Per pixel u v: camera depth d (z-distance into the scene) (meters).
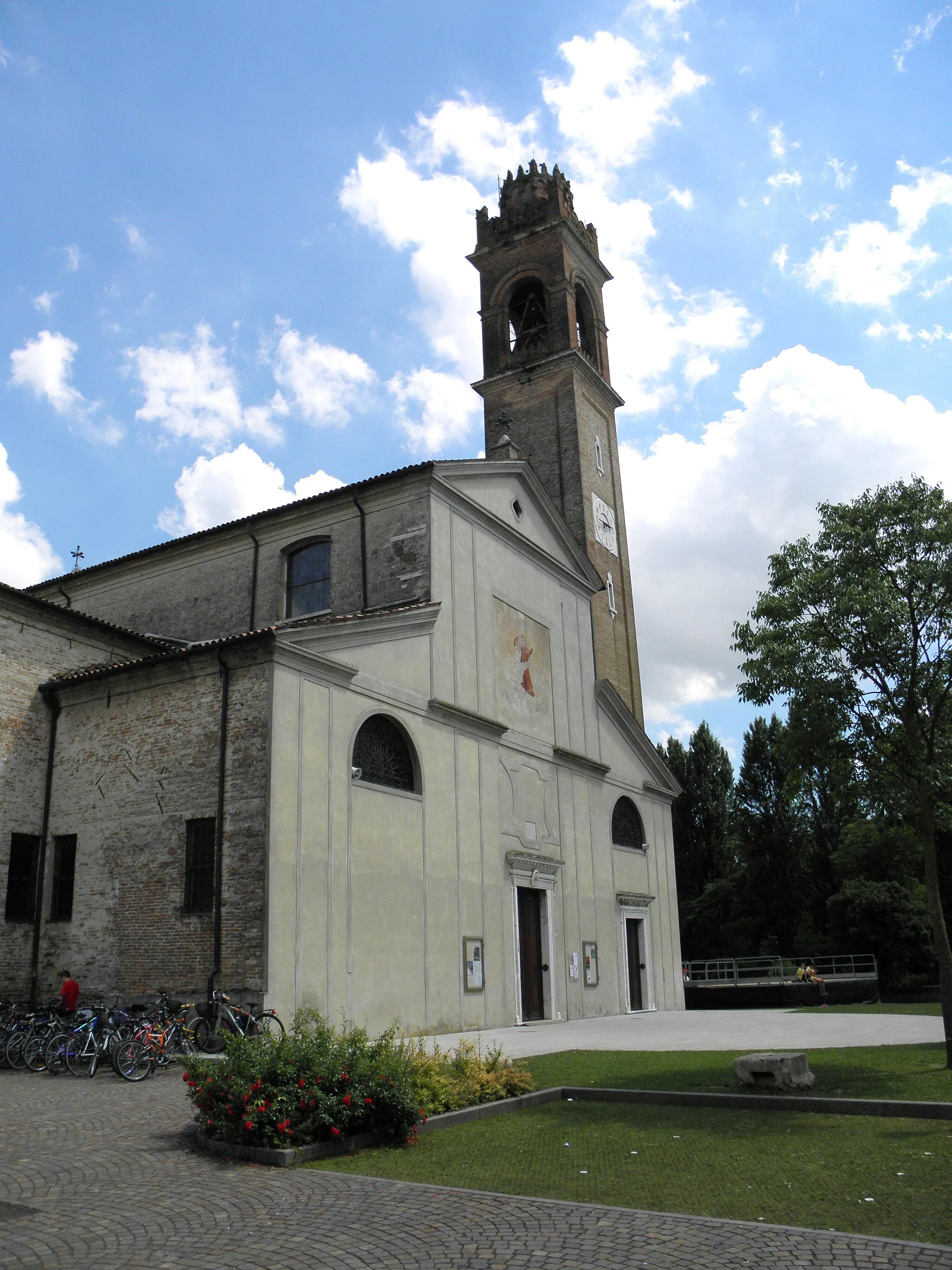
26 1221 7.29
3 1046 15.89
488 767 24.91
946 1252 6.28
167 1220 7.32
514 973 24.23
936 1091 11.98
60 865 20.52
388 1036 11.99
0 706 20.77
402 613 22.41
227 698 18.88
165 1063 15.05
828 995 37.84
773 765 55.16
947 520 15.59
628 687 42.41
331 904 18.66
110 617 29.59
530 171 47.91
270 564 26.94
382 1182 8.40
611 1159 9.21
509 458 30.12
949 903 44.75
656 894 33.34
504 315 45.81
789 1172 8.55
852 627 15.95
